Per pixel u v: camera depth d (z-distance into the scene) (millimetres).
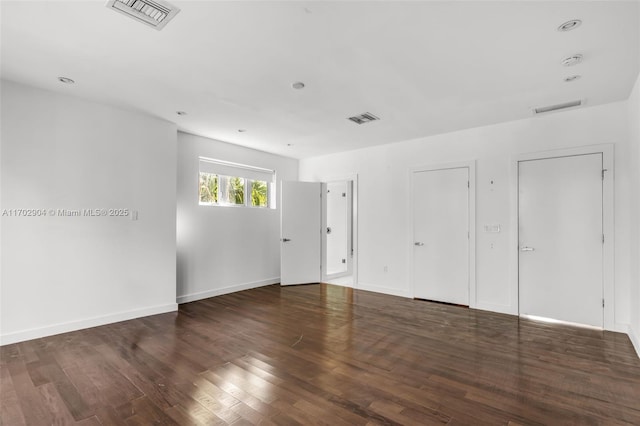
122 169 3967
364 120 4273
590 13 2064
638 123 2988
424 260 5066
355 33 2303
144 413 2053
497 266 4391
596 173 3732
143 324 3818
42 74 3010
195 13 2072
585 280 3779
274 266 6352
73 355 2920
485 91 3330
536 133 4125
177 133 4816
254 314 4258
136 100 3652
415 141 5199
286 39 2387
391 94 3418
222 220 5434
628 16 2088
